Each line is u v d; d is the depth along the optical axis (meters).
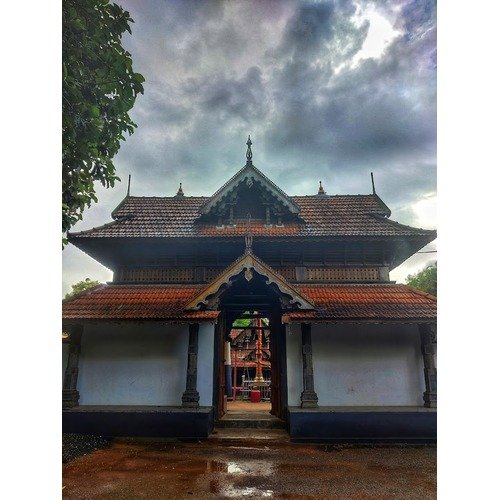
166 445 9.98
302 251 13.17
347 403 11.34
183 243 12.92
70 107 7.14
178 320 10.65
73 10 7.08
